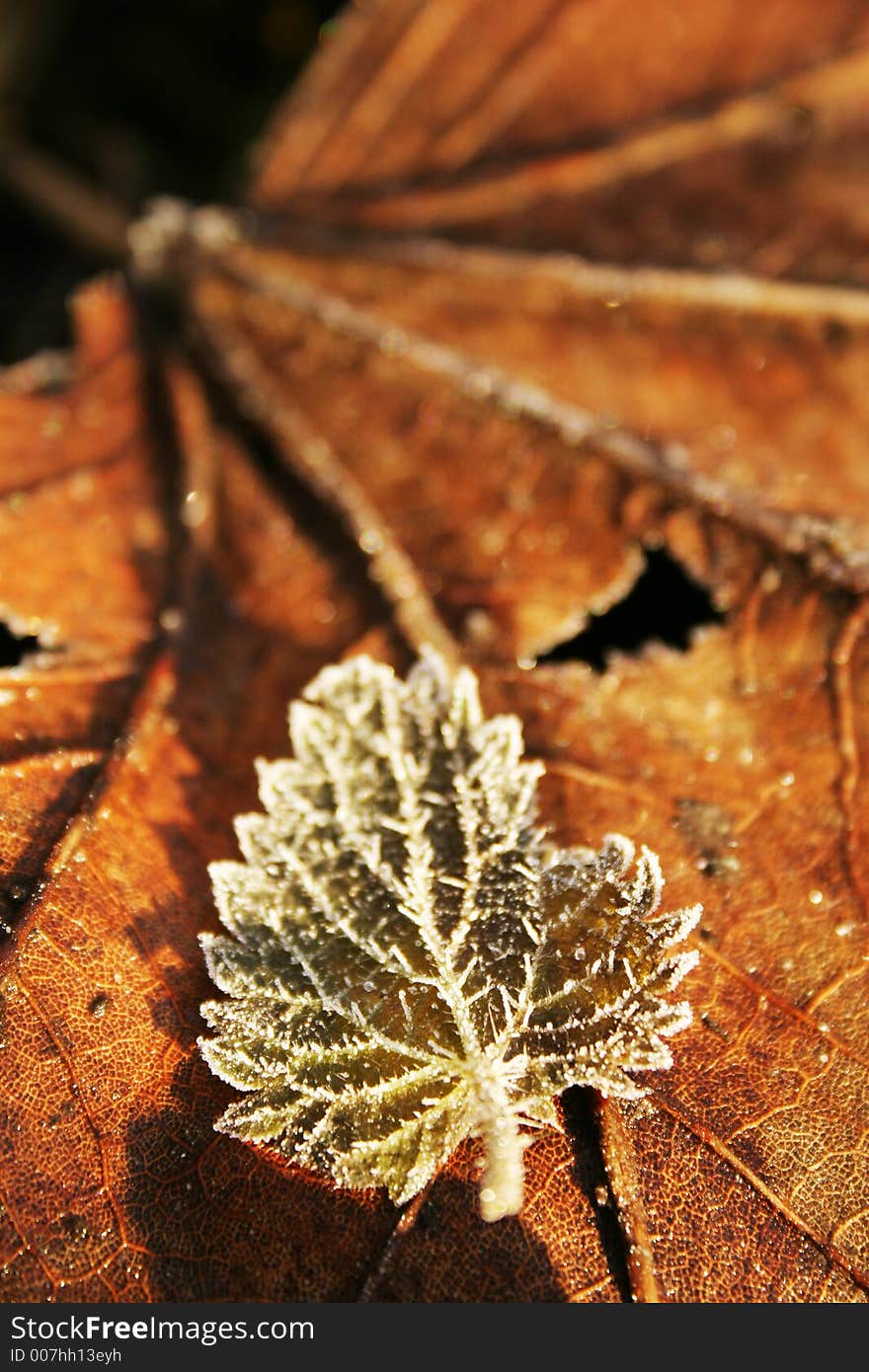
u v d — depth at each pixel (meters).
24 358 0.30
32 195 0.31
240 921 0.19
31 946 0.19
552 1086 0.19
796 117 0.25
